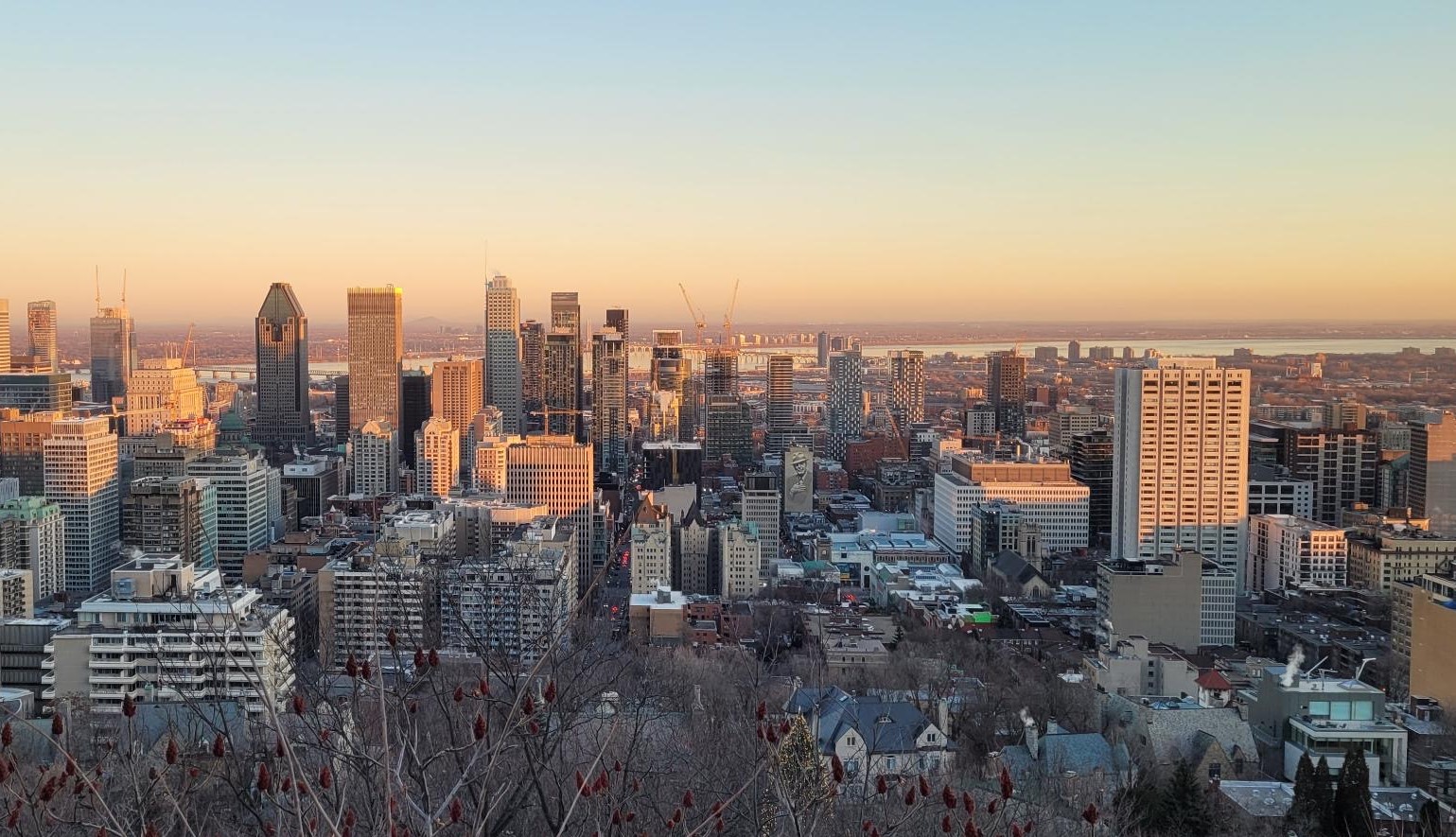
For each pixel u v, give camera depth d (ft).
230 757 195.21
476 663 249.34
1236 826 554.87
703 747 280.31
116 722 284.00
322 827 171.22
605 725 269.85
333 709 187.73
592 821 199.82
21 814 160.35
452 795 167.84
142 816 165.48
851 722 541.34
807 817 196.44
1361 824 527.81
